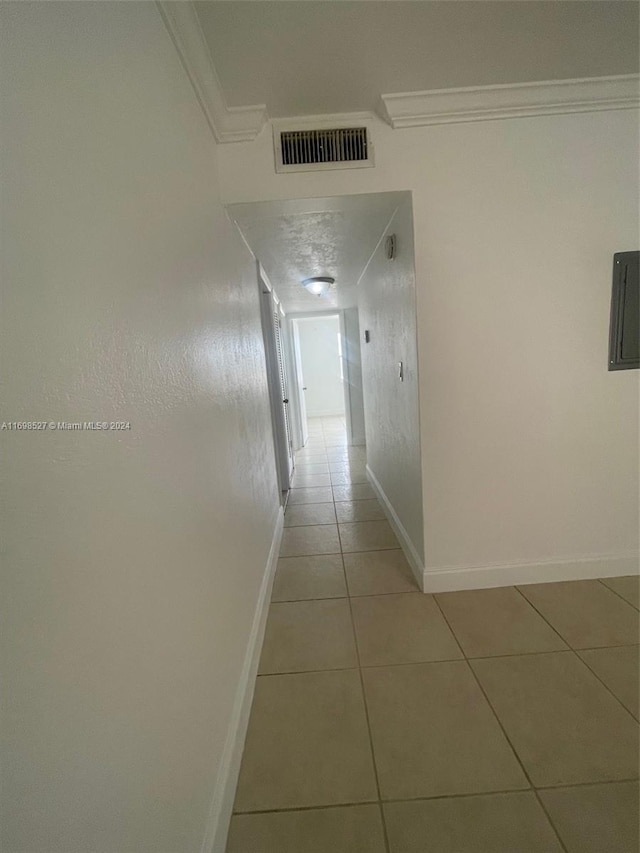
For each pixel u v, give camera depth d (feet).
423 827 2.97
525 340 5.44
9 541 1.17
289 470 12.36
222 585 3.51
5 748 1.11
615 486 5.87
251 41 3.66
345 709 4.03
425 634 5.08
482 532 5.94
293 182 4.97
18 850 1.14
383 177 5.01
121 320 1.94
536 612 5.38
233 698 3.65
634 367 5.54
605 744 3.52
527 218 5.16
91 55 1.85
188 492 2.75
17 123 1.30
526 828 2.93
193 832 2.46
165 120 2.90
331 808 3.13
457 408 5.60
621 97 4.84
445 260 5.21
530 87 4.67
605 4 3.54
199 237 3.61
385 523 8.82
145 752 1.91
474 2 3.43
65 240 1.53
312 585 6.42
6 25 1.28
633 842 2.80
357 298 12.88
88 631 1.53
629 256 5.25
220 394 3.87
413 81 4.42
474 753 3.51
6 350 1.19
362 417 17.19
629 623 5.08
